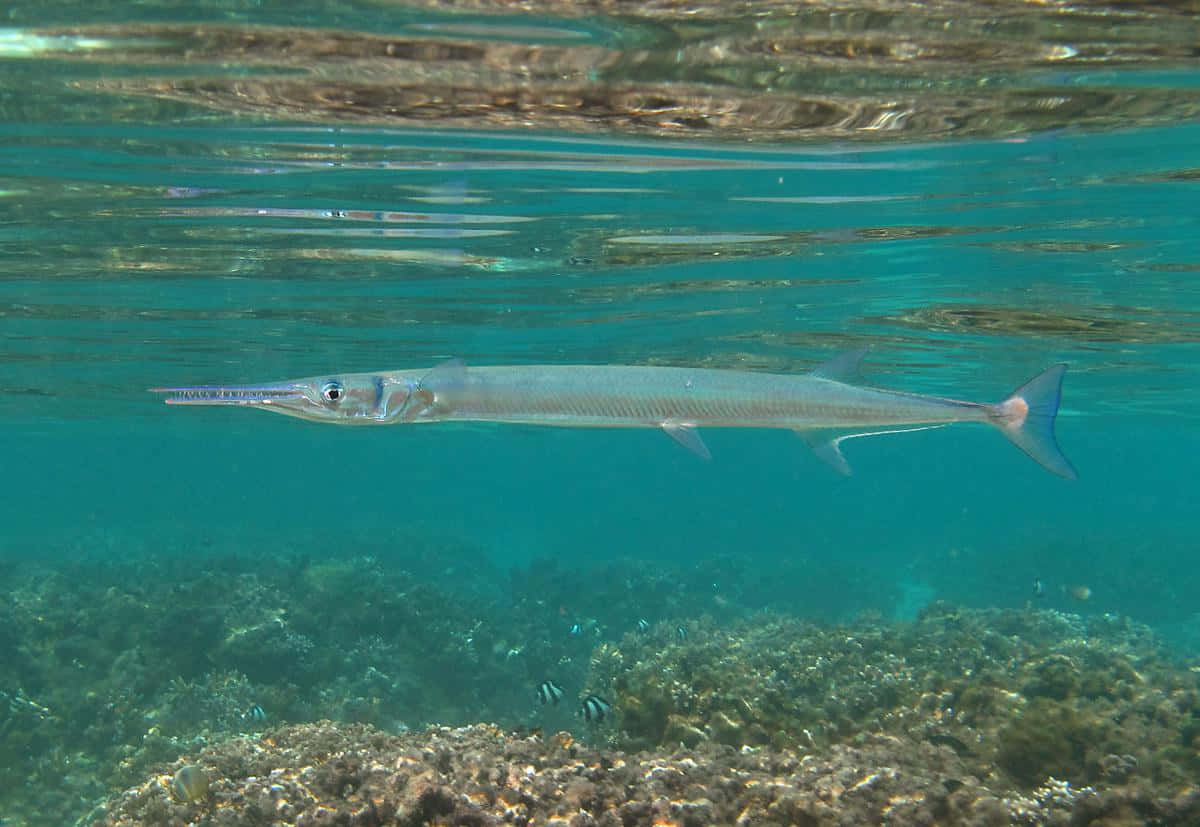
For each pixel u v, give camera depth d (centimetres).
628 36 618
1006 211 1024
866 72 680
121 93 704
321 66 662
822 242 1158
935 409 573
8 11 565
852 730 866
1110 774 704
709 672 973
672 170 909
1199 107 730
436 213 1041
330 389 529
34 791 1162
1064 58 649
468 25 600
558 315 1577
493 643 1833
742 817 520
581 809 489
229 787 666
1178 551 3400
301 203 998
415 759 565
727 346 1862
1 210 995
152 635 1510
